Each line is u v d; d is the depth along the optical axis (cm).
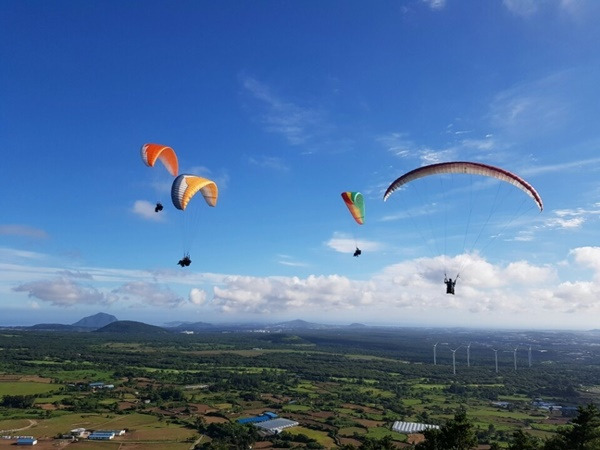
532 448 5894
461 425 5719
